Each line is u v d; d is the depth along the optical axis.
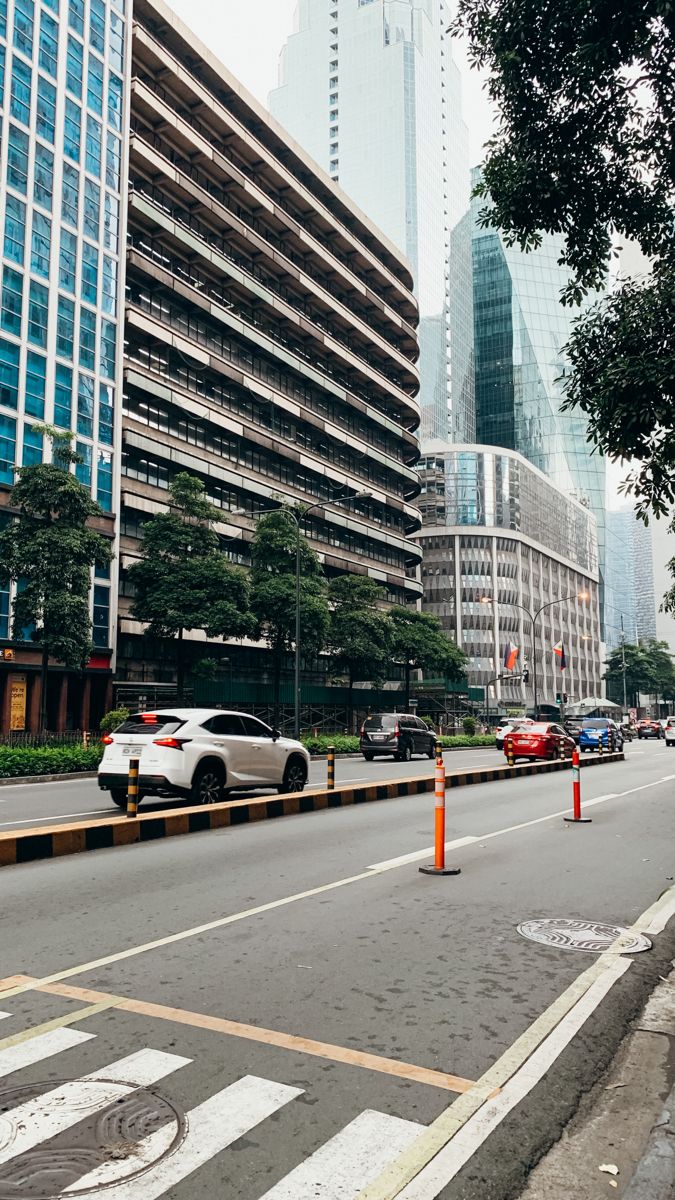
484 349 133.75
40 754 20.39
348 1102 3.38
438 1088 3.54
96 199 37.22
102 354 36.84
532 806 14.44
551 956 5.50
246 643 45.50
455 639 91.75
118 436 37.19
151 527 32.84
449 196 126.38
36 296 33.66
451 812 13.42
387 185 117.19
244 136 48.06
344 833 10.83
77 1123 3.15
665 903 7.15
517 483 99.44
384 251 66.62
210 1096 3.40
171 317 43.03
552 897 7.30
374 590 45.47
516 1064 3.79
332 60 126.19
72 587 26.34
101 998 4.54
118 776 11.62
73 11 36.75
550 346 133.25
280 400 50.12
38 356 33.47
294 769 14.09
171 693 38.53
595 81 7.50
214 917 6.35
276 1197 2.73
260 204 49.56
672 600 16.34
